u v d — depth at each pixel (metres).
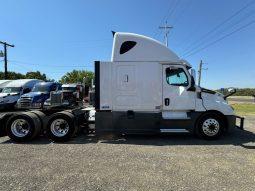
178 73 8.56
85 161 5.90
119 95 8.46
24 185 4.45
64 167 5.45
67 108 9.77
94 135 9.29
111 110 8.48
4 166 5.51
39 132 8.64
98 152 6.75
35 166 5.51
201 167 5.49
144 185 4.50
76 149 7.11
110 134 8.73
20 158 6.14
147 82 8.46
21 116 8.27
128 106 8.46
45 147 7.39
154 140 8.39
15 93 22.20
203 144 7.80
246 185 4.50
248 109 24.58
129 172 5.16
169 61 8.52
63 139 8.20
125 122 8.45
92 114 9.27
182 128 8.47
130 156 6.35
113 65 8.47
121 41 8.48
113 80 8.45
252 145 7.65
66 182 4.60
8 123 8.27
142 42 8.50
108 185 4.48
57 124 8.32
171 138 8.73
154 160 6.00
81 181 4.66
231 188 4.37
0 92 22.83
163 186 4.45
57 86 19.83
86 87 12.43
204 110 8.46
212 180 4.73
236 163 5.79
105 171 5.21
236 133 9.73
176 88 8.51
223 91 9.46
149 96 8.47
